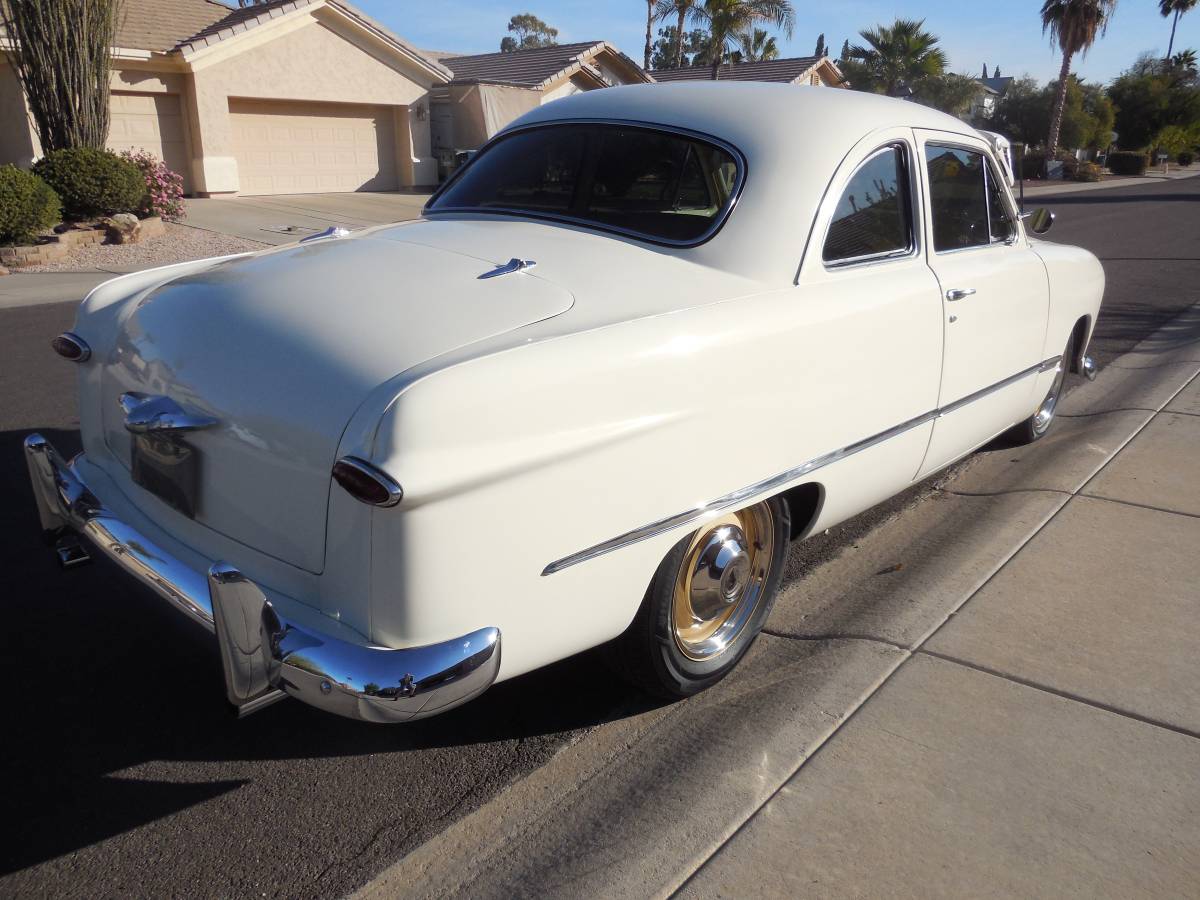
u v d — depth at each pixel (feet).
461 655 7.07
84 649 10.83
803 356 9.45
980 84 121.19
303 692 7.02
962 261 12.57
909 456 11.91
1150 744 9.29
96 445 10.22
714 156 10.18
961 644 11.05
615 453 7.83
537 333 7.66
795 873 7.67
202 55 61.16
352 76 69.87
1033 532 14.14
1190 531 14.15
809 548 13.79
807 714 9.75
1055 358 15.75
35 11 43.98
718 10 91.35
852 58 121.49
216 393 7.91
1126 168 169.68
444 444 6.72
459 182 12.13
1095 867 7.76
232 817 8.33
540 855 7.92
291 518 7.45
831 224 10.22
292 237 47.83
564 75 83.25
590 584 8.00
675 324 8.38
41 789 8.59
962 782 8.73
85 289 34.42
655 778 8.85
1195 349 25.68
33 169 43.88
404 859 7.88
